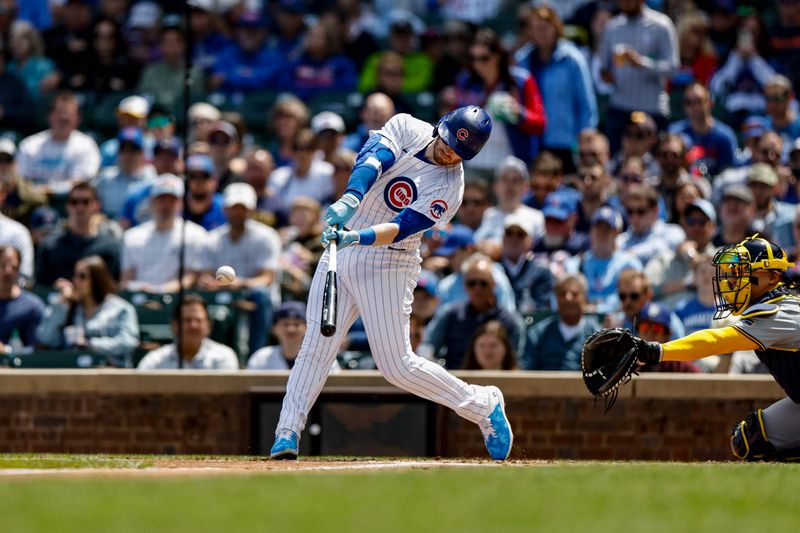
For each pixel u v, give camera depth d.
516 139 44.28
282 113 48.19
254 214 42.22
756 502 15.52
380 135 22.56
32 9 60.47
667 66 46.81
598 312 35.72
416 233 22.50
